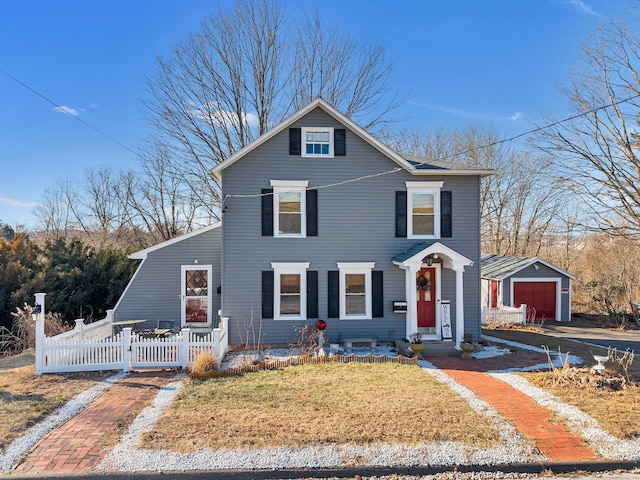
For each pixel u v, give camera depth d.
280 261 14.66
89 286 19.47
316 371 11.02
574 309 30.83
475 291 15.31
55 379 10.46
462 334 13.84
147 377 10.60
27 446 6.66
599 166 22.66
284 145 14.78
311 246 14.80
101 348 11.22
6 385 9.96
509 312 21.94
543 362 12.30
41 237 41.28
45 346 10.98
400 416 7.70
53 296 18.45
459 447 6.60
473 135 35.75
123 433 7.12
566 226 29.97
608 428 7.29
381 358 12.19
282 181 14.67
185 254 16.78
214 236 16.88
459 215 15.33
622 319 23.28
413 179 15.15
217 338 11.60
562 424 7.47
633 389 9.39
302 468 6.06
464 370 11.27
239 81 26.53
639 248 28.30
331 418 7.60
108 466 6.05
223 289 14.47
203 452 6.40
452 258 13.78
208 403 8.49
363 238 14.97
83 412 8.11
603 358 10.08
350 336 14.76
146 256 16.67
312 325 14.59
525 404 8.45
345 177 14.96
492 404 8.45
